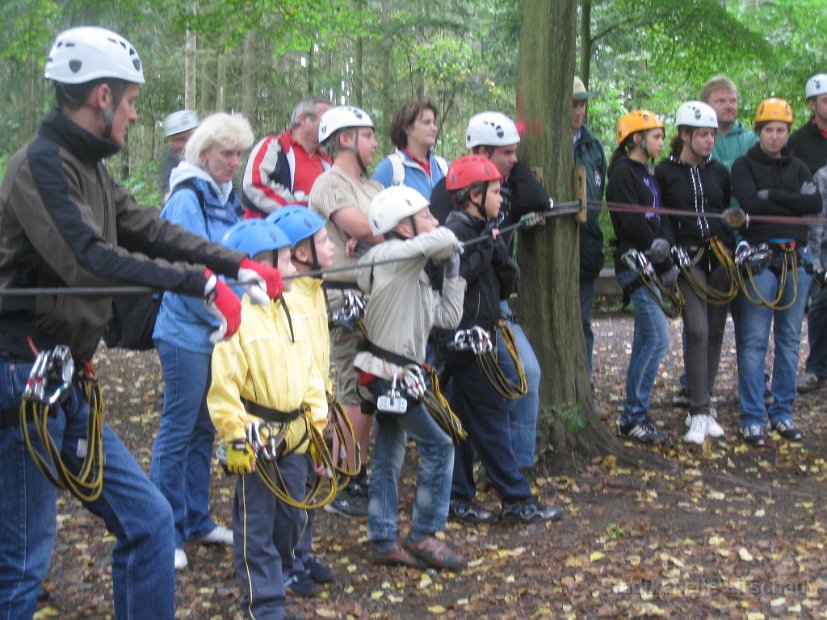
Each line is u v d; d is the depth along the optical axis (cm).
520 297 569
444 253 404
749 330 620
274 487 347
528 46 551
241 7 1070
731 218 598
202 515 452
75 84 272
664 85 1383
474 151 514
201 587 412
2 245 272
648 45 1054
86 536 466
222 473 565
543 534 471
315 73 2106
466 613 387
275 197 532
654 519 489
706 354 612
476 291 454
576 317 571
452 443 427
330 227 475
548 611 384
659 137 599
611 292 1171
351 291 469
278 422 351
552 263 559
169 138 607
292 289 367
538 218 535
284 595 367
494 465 479
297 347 357
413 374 409
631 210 584
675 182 607
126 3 999
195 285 274
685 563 430
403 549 439
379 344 413
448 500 434
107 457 292
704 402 612
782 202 599
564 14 545
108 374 816
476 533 476
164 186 607
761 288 607
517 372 482
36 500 280
